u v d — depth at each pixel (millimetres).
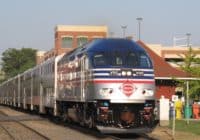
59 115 33781
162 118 30750
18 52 185000
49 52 123375
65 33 108875
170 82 46656
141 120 23828
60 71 32719
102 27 109688
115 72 23797
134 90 23828
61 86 32156
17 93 61781
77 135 25125
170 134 25281
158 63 46156
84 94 25531
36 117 42812
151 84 24203
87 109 25359
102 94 23594
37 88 43406
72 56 28906
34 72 45875
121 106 23703
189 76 43656
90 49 24922
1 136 25516
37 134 26344
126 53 24344
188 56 45188
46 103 38031
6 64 184375
